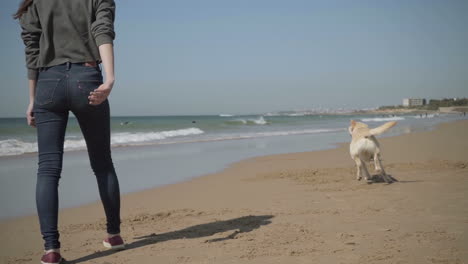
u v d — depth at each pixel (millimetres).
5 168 9961
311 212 4730
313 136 22625
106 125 3369
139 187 7312
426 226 3818
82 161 11164
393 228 3797
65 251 3537
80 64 3121
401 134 21750
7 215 5297
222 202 5742
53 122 3172
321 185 6703
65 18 3096
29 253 3576
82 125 3332
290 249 3309
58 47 3104
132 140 20219
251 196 6113
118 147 15852
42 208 3131
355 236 3582
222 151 14086
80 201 6172
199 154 13109
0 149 14398
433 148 12656
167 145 16859
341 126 37781
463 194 5301
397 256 3000
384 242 3365
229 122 46125
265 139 20344
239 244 3523
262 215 4707
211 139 20453
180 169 9688
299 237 3654
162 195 6527
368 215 4402
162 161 11289
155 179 8219
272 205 5305
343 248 3260
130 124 40875
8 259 3391
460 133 21016
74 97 3102
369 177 6738
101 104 3268
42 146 3184
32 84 3316
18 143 16062
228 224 4332
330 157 11570
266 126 37969
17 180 8227
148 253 3381
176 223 4500
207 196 6297
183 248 3480
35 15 3182
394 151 12109
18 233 4344
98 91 2941
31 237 4168
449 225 3824
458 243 3262
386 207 4750
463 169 7695
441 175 7062
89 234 4164
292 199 5652
